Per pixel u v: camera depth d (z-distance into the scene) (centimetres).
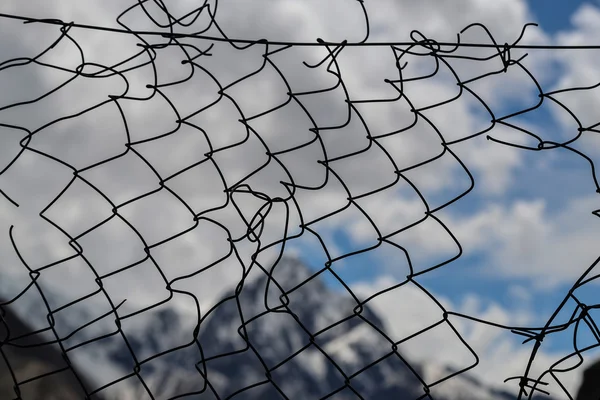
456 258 250
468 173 252
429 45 258
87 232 267
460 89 256
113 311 263
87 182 268
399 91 258
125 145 267
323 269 253
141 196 266
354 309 251
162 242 264
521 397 239
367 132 258
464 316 246
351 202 256
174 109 267
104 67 267
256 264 255
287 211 257
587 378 531
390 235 254
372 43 261
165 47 267
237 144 264
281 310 252
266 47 266
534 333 239
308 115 261
